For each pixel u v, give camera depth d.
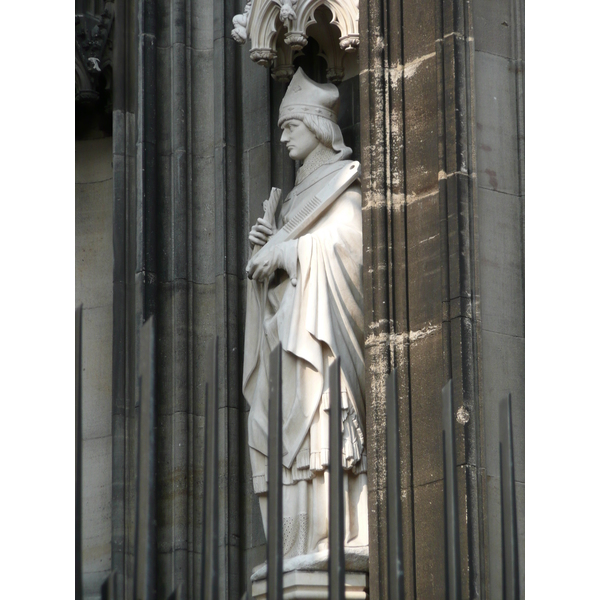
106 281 21.08
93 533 19.91
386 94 17.20
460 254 16.14
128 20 21.28
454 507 13.35
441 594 15.37
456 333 15.92
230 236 19.59
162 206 19.94
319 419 17.05
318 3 18.66
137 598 13.02
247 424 18.84
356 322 17.47
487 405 15.91
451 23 16.84
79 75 21.16
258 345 18.30
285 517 17.02
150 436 13.13
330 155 18.64
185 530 18.67
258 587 17.36
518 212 16.77
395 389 13.23
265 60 19.06
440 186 16.48
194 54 20.48
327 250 17.53
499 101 17.03
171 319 19.52
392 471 13.03
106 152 21.56
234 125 20.03
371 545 16.08
